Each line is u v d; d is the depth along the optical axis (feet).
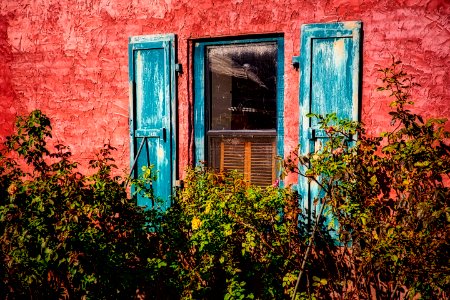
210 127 13.73
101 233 11.39
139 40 13.53
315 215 11.94
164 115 13.53
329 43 11.85
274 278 11.85
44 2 14.56
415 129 10.91
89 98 14.37
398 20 11.33
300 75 12.14
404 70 11.39
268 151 13.15
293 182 12.57
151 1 13.43
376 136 11.75
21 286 11.44
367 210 10.90
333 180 10.98
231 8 12.74
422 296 10.40
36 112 12.32
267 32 12.50
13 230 10.47
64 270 12.22
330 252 11.61
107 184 11.44
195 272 11.46
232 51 13.34
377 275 11.76
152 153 13.75
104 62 14.10
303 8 12.08
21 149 12.13
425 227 10.07
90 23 14.11
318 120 12.10
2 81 15.37
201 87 13.50
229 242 11.63
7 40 15.15
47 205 10.60
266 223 11.87
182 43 13.28
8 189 10.85
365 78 11.73
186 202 12.25
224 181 12.23
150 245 12.47
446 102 11.13
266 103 13.15
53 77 14.73
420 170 10.61
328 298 12.25
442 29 11.00
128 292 12.89
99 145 14.40
